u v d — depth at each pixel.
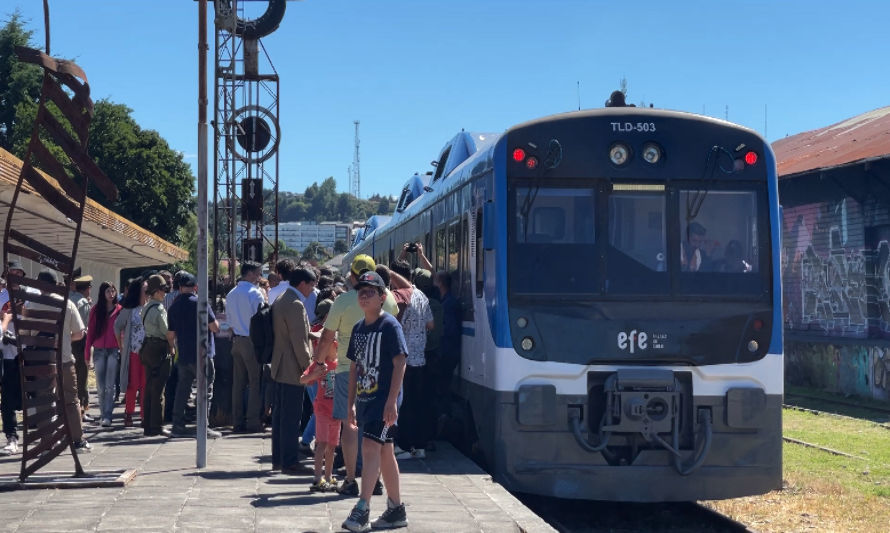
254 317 8.95
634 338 8.84
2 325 9.08
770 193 9.27
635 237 9.11
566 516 10.09
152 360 12.11
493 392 9.01
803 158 24.58
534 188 9.14
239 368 12.37
